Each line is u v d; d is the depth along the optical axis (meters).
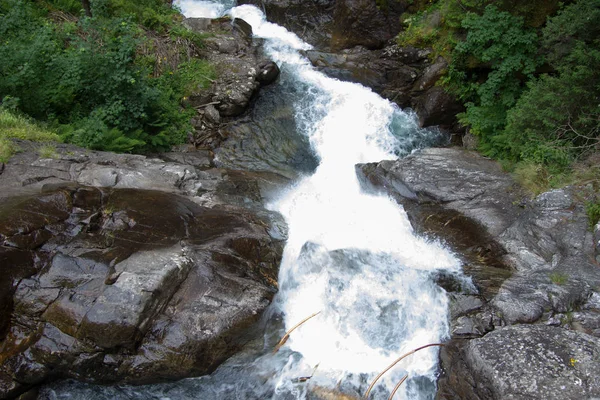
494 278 7.44
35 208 7.14
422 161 10.67
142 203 7.93
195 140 12.25
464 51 11.80
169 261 6.79
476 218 8.95
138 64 12.60
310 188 11.05
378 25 14.64
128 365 6.23
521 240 8.23
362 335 7.20
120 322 6.10
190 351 6.34
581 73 8.91
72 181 8.41
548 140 9.52
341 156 12.27
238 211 8.88
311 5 16.36
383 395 6.54
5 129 9.45
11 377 6.06
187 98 12.83
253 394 6.80
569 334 6.10
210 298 6.70
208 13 17.59
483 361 5.91
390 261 8.06
